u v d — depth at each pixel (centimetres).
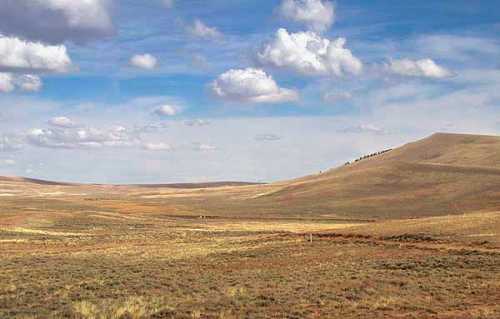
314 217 12694
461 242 5028
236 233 8369
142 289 3381
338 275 3794
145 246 6506
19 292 3316
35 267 4488
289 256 5034
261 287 3369
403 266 4047
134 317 2572
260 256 5116
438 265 4009
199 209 15588
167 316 2605
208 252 5575
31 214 11269
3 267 4509
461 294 3056
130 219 11562
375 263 4269
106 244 6900
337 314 2614
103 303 2900
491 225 5562
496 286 3231
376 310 2705
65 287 3453
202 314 2636
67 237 7900
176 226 10269
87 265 4603
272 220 11988
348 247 5409
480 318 2453
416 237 5462
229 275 3953
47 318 2558
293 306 2781
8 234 7988
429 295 3067
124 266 4512
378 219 11919
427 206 13788
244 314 2603
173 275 3956
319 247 5547
